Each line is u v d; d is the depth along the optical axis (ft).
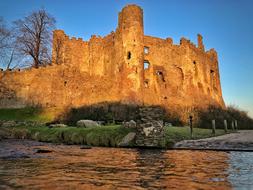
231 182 12.14
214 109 137.49
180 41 158.92
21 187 10.98
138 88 121.29
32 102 101.55
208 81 173.27
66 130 48.78
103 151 30.12
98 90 113.39
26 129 61.62
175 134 45.24
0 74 106.63
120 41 130.11
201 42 179.52
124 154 26.45
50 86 101.45
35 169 16.12
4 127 69.36
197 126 100.73
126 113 96.53
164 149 33.32
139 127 36.73
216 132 62.90
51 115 91.04
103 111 97.45
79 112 94.73
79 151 30.09
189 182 12.14
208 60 181.16
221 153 27.68
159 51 143.84
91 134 42.01
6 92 104.73
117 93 119.03
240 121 129.59
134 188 10.89
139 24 130.62
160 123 36.24
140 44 128.88
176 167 17.15
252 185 11.46
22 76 105.70
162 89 137.69
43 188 10.82
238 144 35.27
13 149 32.83
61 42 138.72
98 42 142.92
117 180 12.62
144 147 35.29
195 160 21.13
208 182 12.12
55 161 20.42
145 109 37.01
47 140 50.29
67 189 10.68
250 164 18.56
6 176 13.55
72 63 138.41
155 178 13.14
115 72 127.75
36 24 129.80
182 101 138.92
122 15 133.28
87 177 13.38
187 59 156.04
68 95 105.29
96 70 139.64
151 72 137.49
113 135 39.29
